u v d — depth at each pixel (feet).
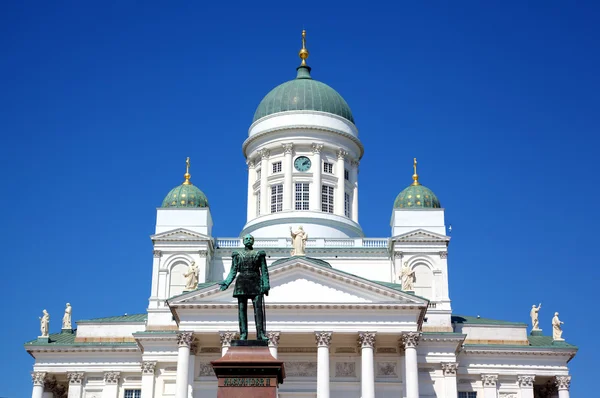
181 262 313.32
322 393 261.03
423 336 289.74
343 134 364.58
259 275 101.71
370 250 322.55
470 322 316.81
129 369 306.76
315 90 372.79
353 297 271.90
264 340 95.55
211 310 270.46
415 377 263.49
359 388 273.75
